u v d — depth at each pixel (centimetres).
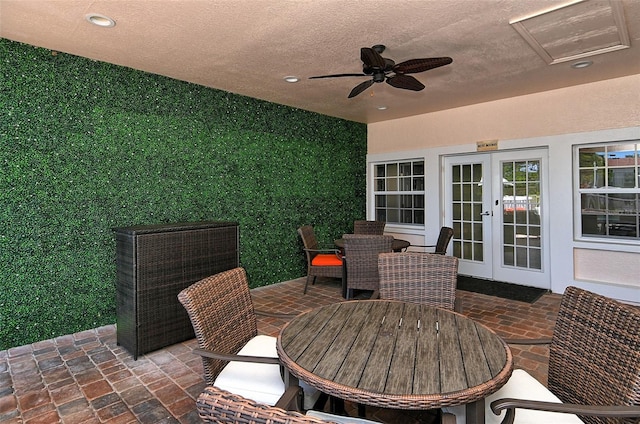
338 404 201
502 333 342
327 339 164
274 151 523
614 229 442
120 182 367
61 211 330
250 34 295
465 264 581
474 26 283
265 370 179
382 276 248
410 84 337
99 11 255
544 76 411
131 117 374
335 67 374
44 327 323
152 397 236
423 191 614
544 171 495
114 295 363
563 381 164
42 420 211
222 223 365
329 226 612
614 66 379
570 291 171
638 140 411
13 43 303
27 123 310
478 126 538
